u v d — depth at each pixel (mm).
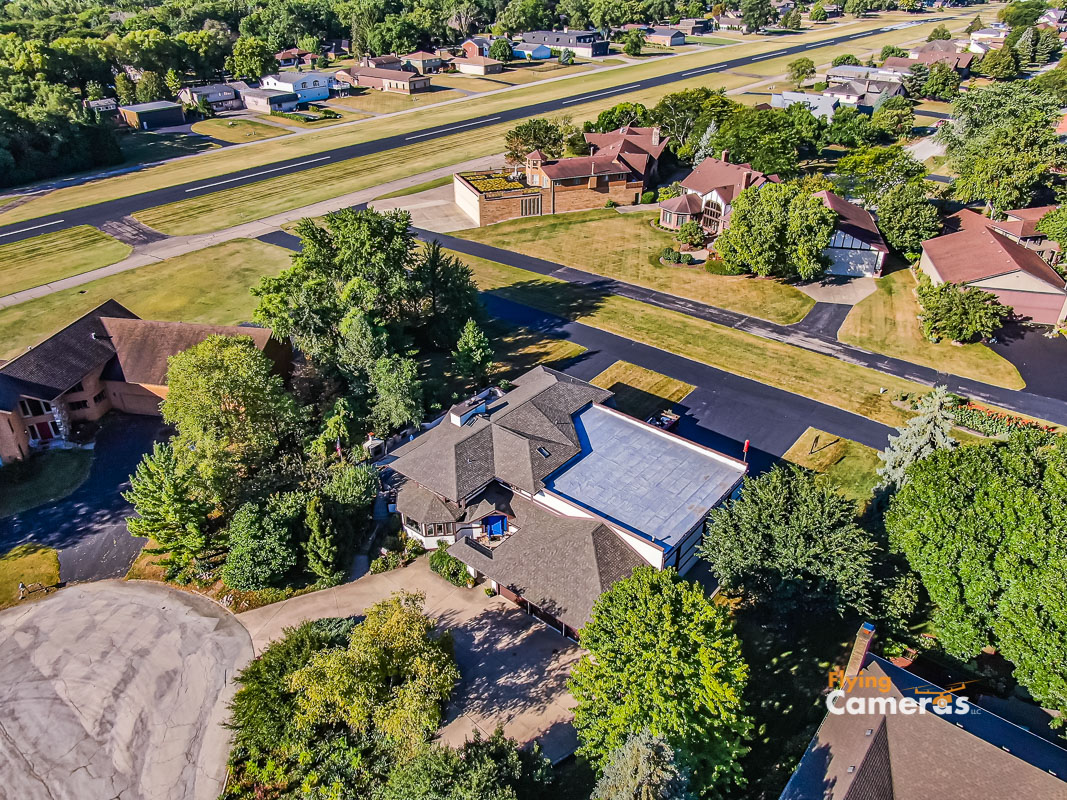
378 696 37625
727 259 95938
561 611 44000
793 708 41594
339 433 60344
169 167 144250
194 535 50344
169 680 43500
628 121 144875
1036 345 79250
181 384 52719
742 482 52625
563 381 62469
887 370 75562
